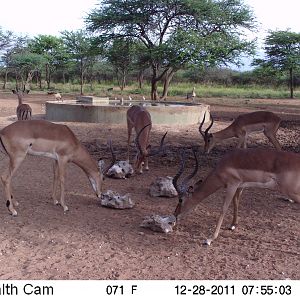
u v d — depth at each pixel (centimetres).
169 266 344
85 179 603
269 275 330
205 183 396
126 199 479
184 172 647
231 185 386
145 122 662
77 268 336
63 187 466
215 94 2888
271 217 460
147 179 609
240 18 2197
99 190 496
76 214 459
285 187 369
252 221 448
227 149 838
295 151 834
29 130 445
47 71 3447
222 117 1441
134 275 326
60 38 3512
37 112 1510
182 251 374
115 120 1173
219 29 2234
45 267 336
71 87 3312
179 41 2081
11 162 445
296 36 2952
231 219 454
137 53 2356
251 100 2494
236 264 350
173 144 876
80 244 382
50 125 458
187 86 3647
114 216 456
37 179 596
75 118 1204
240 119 730
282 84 3703
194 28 2217
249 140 957
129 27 2177
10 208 450
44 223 430
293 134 1076
